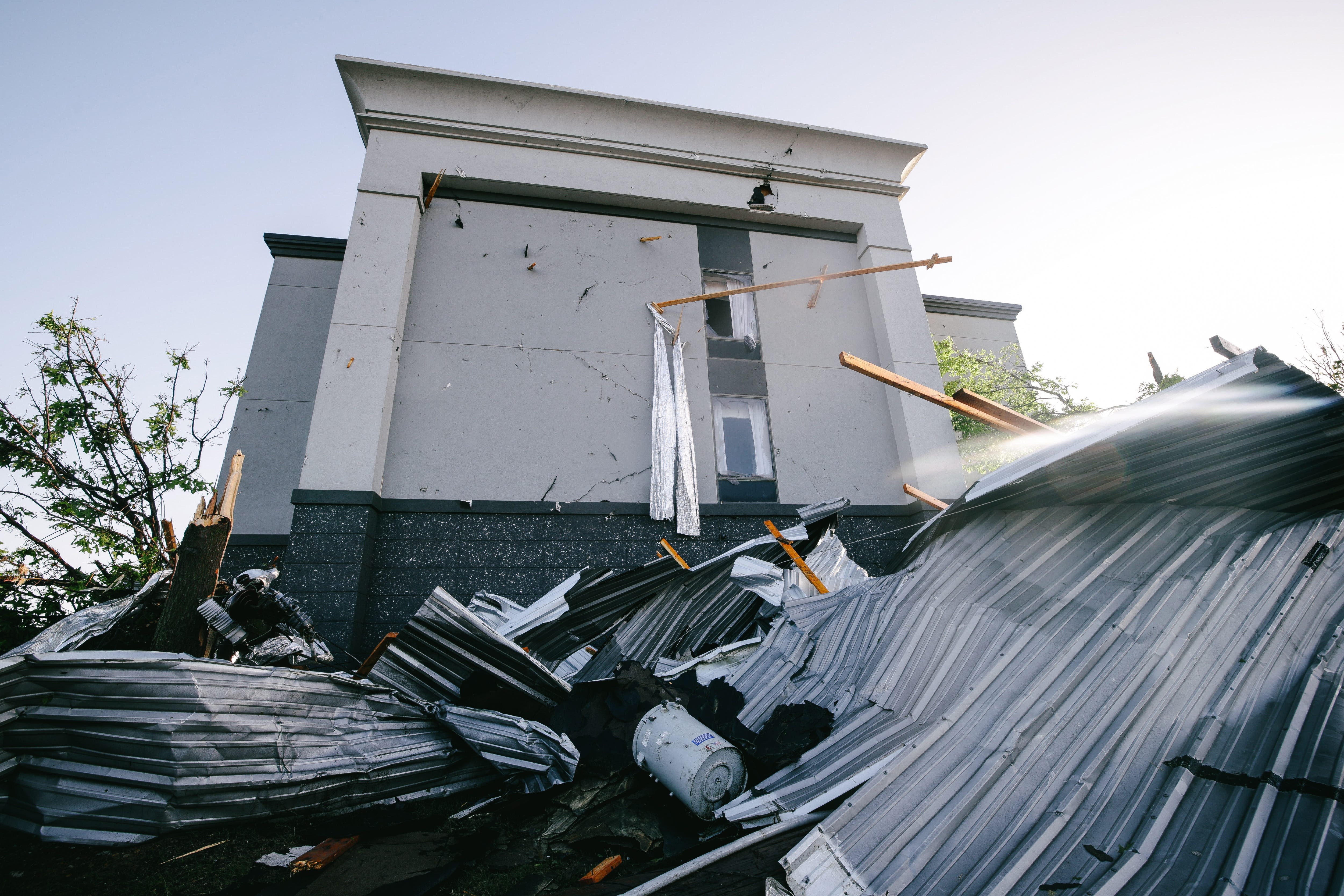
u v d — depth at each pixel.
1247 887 2.08
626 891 2.86
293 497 7.40
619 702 4.46
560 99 9.86
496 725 4.06
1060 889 2.29
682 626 5.83
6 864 3.02
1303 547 3.39
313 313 10.23
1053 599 3.75
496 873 3.13
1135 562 3.69
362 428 7.87
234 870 3.04
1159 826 2.44
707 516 8.73
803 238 10.93
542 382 8.94
